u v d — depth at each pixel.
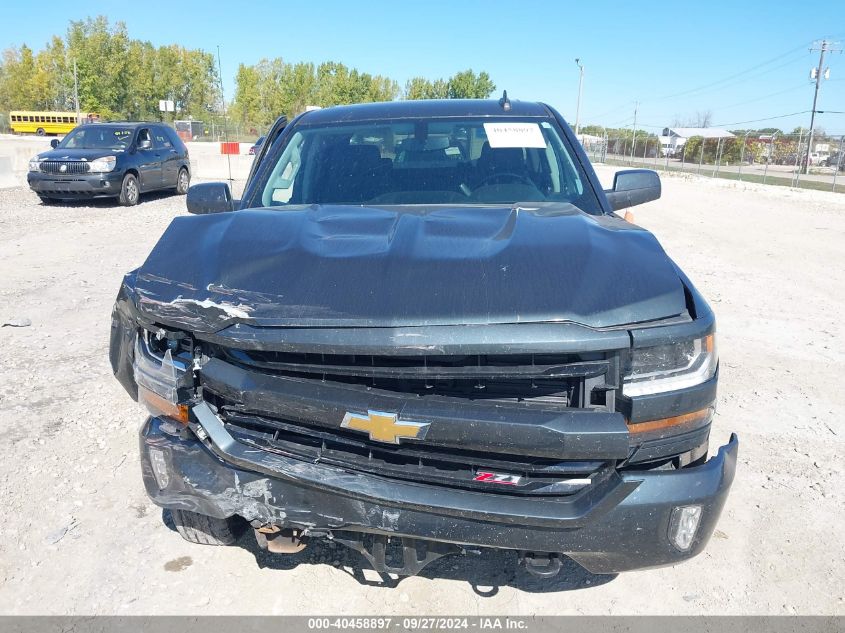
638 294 2.26
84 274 8.54
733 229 14.18
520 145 3.70
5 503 3.44
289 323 2.24
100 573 2.97
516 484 2.19
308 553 3.10
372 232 2.73
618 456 2.09
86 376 5.13
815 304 7.82
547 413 2.12
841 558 3.16
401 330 2.16
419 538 2.22
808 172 48.59
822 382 5.38
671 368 2.21
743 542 3.27
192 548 3.14
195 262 2.61
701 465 2.26
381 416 2.15
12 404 4.59
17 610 2.75
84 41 66.94
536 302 2.19
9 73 77.69
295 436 2.34
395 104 4.14
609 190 3.79
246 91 75.44
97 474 3.76
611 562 2.23
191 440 2.45
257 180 3.72
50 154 15.23
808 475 3.91
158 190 17.78
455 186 3.50
